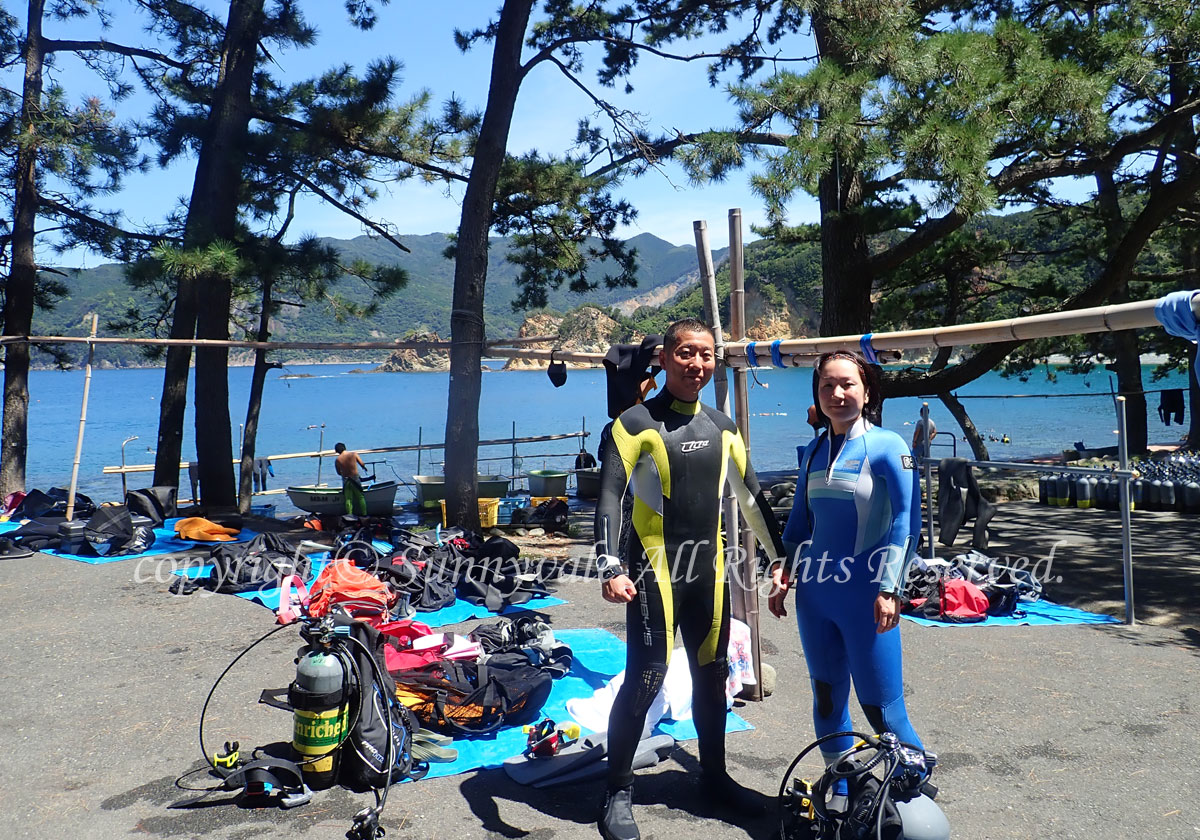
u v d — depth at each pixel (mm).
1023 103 9633
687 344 3867
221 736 4762
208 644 6551
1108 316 3609
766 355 5031
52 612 7539
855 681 3707
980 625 7148
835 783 3705
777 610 3996
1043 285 17016
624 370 4465
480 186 12055
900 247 13445
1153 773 4320
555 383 9203
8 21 15656
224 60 15344
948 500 9789
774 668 6059
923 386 15055
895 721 3639
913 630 7008
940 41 9938
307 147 14406
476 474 12133
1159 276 20250
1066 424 46344
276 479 26859
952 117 9758
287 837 3672
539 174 15289
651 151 14352
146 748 4609
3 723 4973
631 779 3805
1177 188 12680
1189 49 10445
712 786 4004
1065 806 3980
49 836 3695
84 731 4848
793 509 4035
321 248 15008
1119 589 8336
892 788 3270
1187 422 40906
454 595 7938
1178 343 23312
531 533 12414
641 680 3760
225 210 14906
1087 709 5219
